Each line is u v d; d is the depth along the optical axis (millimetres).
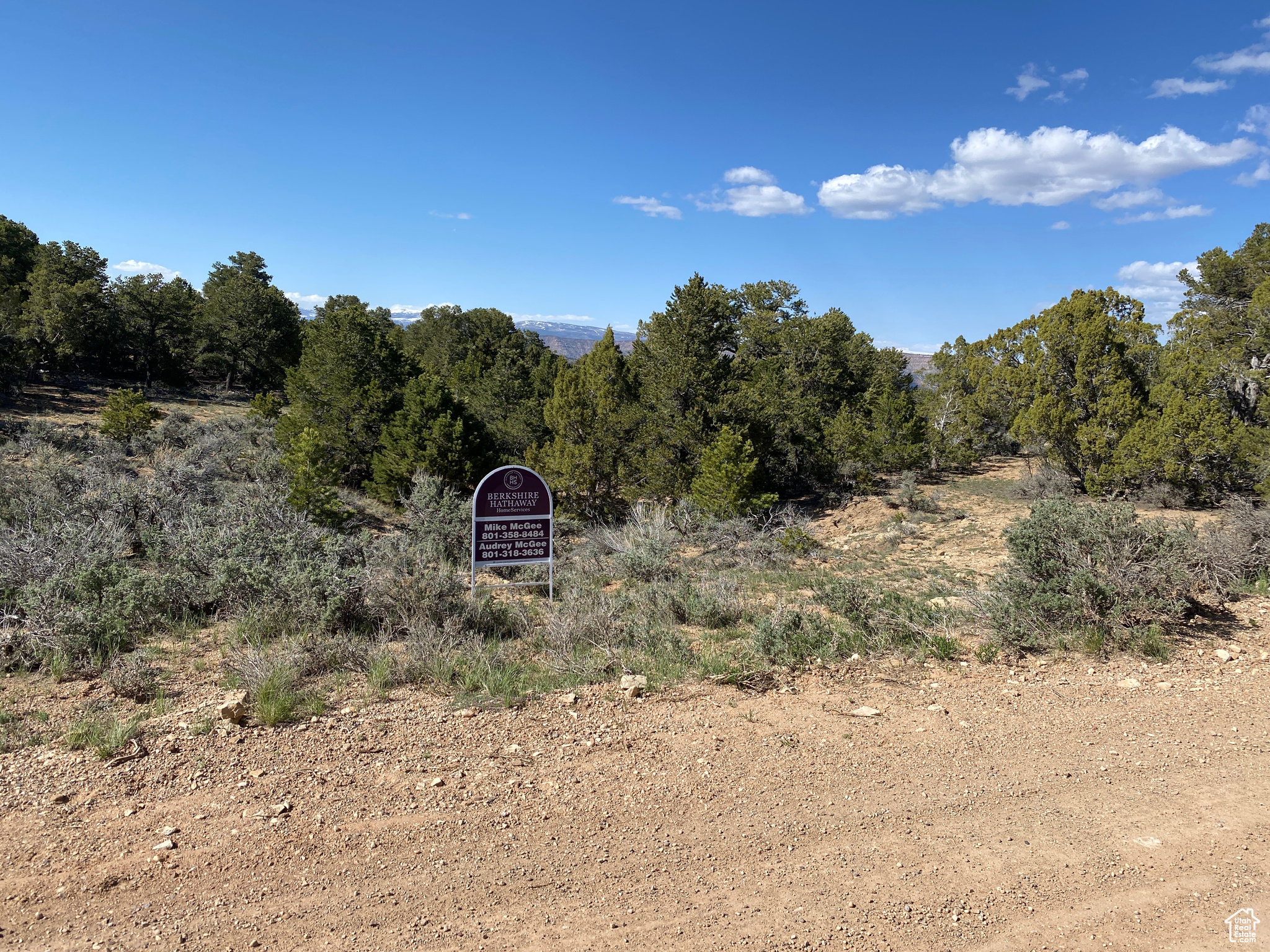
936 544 16141
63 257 55219
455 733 5281
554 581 11477
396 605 8172
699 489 20547
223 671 6402
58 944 3057
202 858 3676
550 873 3627
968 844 3885
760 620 8156
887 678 6590
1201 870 3625
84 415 36125
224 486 16734
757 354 40781
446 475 23750
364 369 28500
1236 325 19781
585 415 25969
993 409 29000
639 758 4926
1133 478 17234
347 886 3496
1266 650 7016
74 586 7391
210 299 61594
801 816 4184
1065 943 3117
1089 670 6676
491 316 63719
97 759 4727
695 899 3434
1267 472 14992
